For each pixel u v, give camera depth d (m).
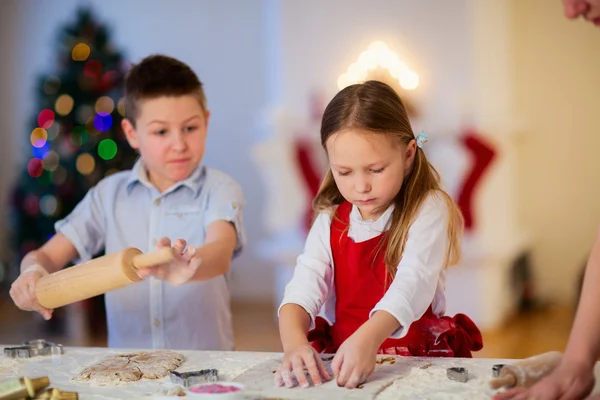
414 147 1.22
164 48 4.93
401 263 1.21
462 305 3.60
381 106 1.13
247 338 3.55
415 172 1.25
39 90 3.92
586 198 4.39
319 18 3.92
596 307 0.88
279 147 3.79
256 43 4.81
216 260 1.41
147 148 1.51
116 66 3.87
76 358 1.21
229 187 1.59
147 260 1.02
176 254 1.05
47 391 0.97
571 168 4.39
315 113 3.84
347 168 1.14
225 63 4.86
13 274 4.62
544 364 0.93
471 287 3.59
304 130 3.79
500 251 3.53
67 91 3.83
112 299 1.63
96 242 1.66
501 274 3.71
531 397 0.85
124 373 1.07
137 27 4.96
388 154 1.13
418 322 1.27
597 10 0.95
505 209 3.70
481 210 3.61
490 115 3.63
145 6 4.94
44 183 3.82
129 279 1.05
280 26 3.96
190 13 4.89
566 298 4.38
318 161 3.77
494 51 3.79
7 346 1.30
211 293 1.61
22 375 1.12
